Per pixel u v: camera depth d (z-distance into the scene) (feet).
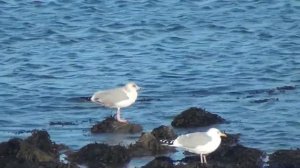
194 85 109.91
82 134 86.74
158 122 91.15
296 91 104.83
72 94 106.32
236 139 84.33
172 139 81.71
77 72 118.93
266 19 150.30
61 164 74.33
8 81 114.42
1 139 86.07
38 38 141.69
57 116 95.76
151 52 131.03
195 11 156.97
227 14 154.40
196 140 75.00
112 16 154.71
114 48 134.41
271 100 100.07
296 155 77.25
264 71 116.78
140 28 146.51
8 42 139.54
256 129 88.48
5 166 74.59
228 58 125.39
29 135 87.10
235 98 102.22
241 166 75.51
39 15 155.84
